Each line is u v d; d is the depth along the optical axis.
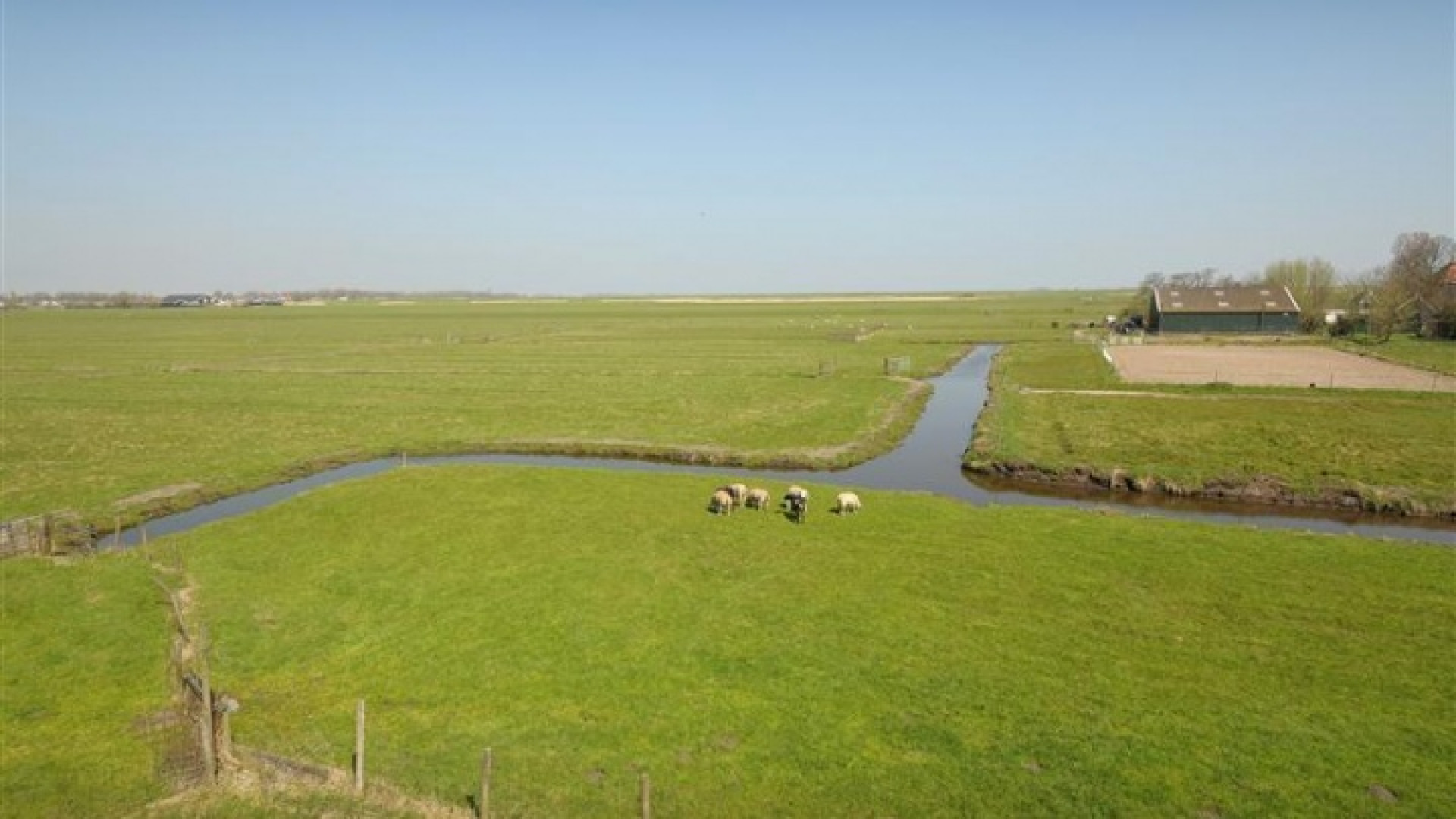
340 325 187.38
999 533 35.47
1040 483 47.28
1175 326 130.00
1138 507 42.31
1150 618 26.86
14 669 25.12
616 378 87.75
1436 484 42.59
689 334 152.75
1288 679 22.95
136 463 52.56
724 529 36.56
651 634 26.45
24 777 19.86
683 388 80.38
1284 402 66.06
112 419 66.56
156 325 193.75
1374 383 75.62
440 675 24.19
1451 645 24.64
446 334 156.38
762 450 54.00
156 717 22.48
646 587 30.19
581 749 20.50
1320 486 42.75
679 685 23.33
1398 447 50.19
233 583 31.50
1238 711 21.38
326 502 41.78
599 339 141.88
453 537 36.19
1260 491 43.09
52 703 23.22
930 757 19.84
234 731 21.62
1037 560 32.16
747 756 20.08
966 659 24.39
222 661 25.28
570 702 22.58
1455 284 126.06
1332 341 115.00
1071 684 22.89
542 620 27.66
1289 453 49.28
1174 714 21.36
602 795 18.78
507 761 20.08
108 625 28.00
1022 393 73.50
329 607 29.12
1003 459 49.75
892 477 49.00
